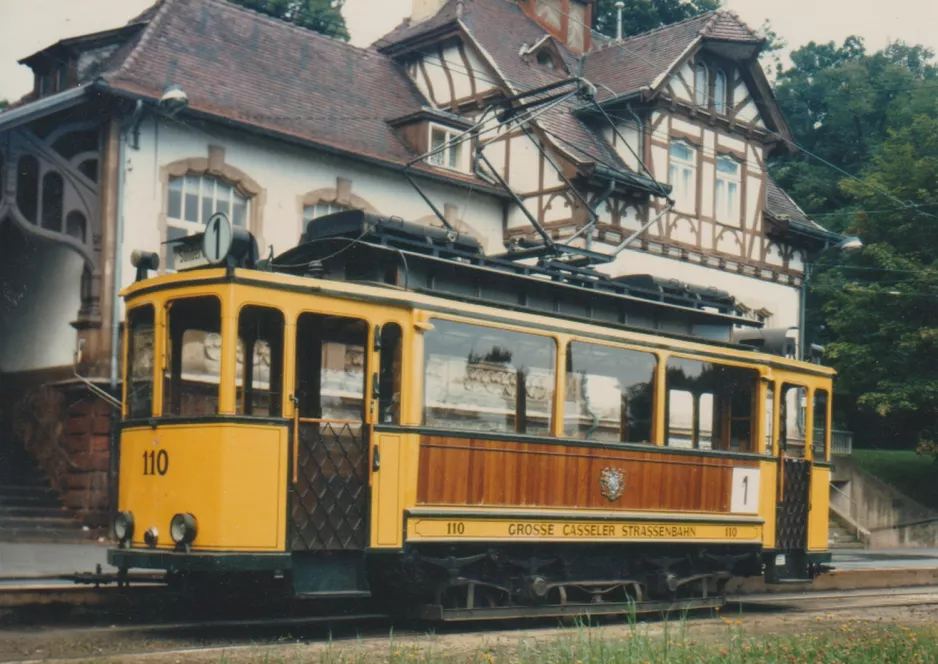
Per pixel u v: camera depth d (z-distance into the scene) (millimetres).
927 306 32312
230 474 10008
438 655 9305
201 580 11289
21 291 21438
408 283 11578
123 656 8891
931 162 33312
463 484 11445
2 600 10844
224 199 21266
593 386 12719
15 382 21312
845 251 29125
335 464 10602
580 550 12805
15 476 19859
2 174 18391
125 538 10586
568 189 25531
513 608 11922
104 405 19203
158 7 23266
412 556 11078
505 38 28109
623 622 13227
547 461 12195
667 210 17016
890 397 31375
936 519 31547
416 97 27250
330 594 10438
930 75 49562
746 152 30094
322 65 25328
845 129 47750
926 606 15695
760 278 30500
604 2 47312
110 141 19562
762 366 14727
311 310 10562
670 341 13602
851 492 31188
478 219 25906
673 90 28047
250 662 8602
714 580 14148
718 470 14094
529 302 12680
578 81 17312
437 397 11297
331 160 22766
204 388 10320
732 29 29188
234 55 23156
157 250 20094
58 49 22234
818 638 10320
